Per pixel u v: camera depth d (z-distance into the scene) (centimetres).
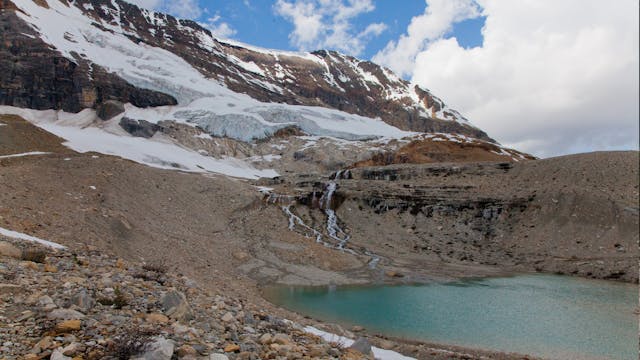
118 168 4912
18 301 888
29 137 6562
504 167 7088
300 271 3722
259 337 1001
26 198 2733
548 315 2564
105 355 682
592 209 5100
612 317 2523
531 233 5231
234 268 3519
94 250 2138
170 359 707
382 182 7075
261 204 5831
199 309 1163
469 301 2936
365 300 2922
